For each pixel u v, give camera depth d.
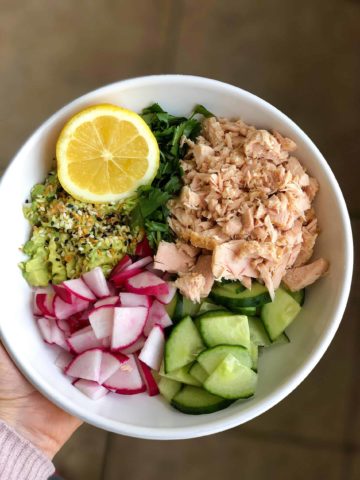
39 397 0.32
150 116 0.31
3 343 0.29
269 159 0.30
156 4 0.46
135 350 0.30
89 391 0.29
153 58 0.46
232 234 0.29
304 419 0.45
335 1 0.45
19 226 0.31
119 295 0.30
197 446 0.46
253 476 0.45
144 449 0.46
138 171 0.30
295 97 0.44
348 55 0.45
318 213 0.30
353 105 0.44
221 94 0.30
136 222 0.30
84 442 0.46
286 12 0.45
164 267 0.30
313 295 0.31
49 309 0.30
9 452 0.29
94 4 0.46
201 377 0.29
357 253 0.44
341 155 0.44
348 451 0.44
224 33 0.45
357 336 0.44
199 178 0.30
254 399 0.28
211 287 0.30
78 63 0.46
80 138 0.29
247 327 0.30
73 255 0.31
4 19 0.47
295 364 0.29
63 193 0.31
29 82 0.46
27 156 0.30
